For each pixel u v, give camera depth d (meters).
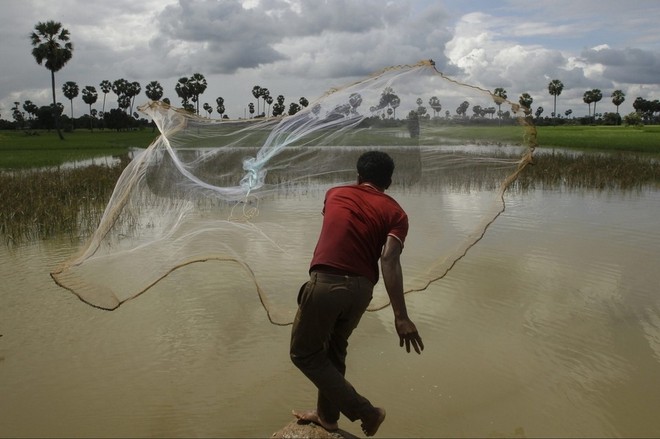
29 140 53.47
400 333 2.98
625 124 75.62
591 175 14.16
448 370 3.95
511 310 4.98
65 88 100.44
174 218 5.10
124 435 3.24
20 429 3.27
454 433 3.24
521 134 4.14
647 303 5.11
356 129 4.57
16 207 9.35
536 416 3.39
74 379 3.85
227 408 3.52
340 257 2.99
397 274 2.98
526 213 9.43
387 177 3.36
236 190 5.04
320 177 4.89
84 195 11.63
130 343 4.40
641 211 9.61
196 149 4.80
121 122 90.56
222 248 5.79
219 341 4.44
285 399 3.62
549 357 4.11
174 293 5.47
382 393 3.67
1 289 5.64
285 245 6.63
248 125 4.69
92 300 3.71
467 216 5.37
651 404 3.49
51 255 7.01
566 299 5.22
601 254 6.68
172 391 3.70
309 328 3.02
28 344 4.38
